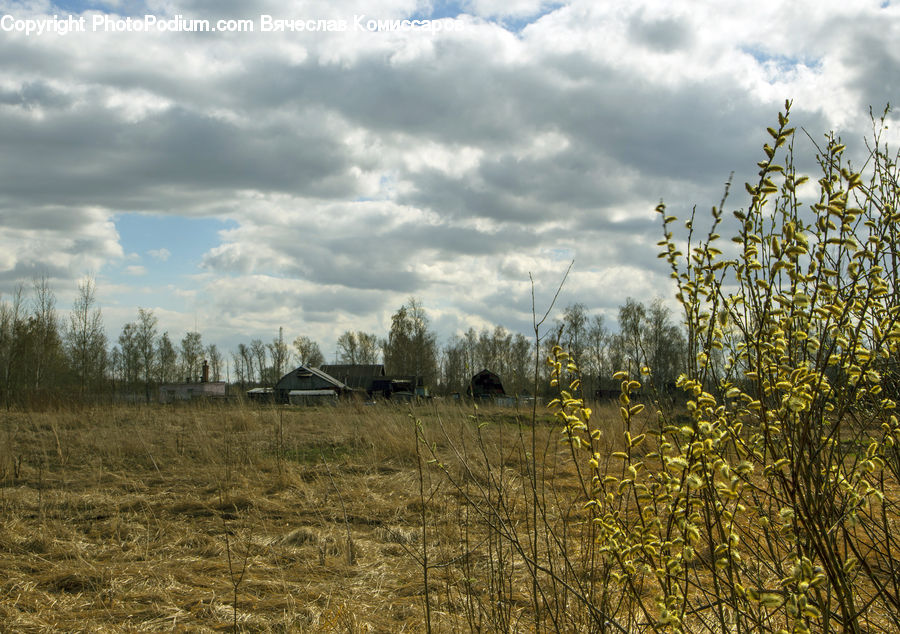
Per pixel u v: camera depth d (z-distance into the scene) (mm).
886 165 2863
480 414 11172
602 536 2197
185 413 15656
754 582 2439
